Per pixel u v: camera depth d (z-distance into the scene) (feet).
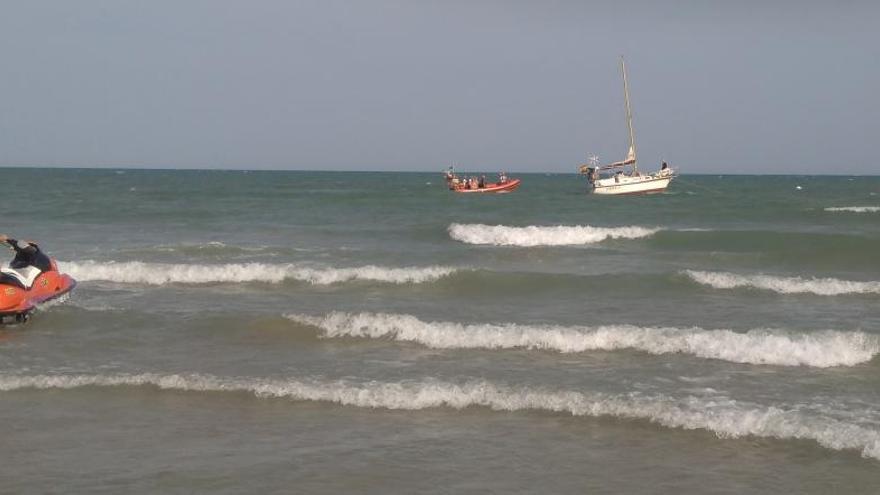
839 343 34.63
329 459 23.15
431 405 27.91
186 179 356.38
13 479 21.52
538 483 21.54
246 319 40.81
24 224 96.02
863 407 27.68
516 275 54.54
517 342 36.40
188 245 69.41
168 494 20.62
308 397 28.76
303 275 55.52
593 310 45.65
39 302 42.42
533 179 465.47
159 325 40.37
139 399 28.66
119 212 116.16
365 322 39.01
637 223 102.99
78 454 23.43
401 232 88.22
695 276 53.88
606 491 21.06
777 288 52.16
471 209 130.21
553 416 26.91
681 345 35.24
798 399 28.60
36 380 30.27
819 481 21.67
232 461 22.95
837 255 67.00
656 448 24.09
